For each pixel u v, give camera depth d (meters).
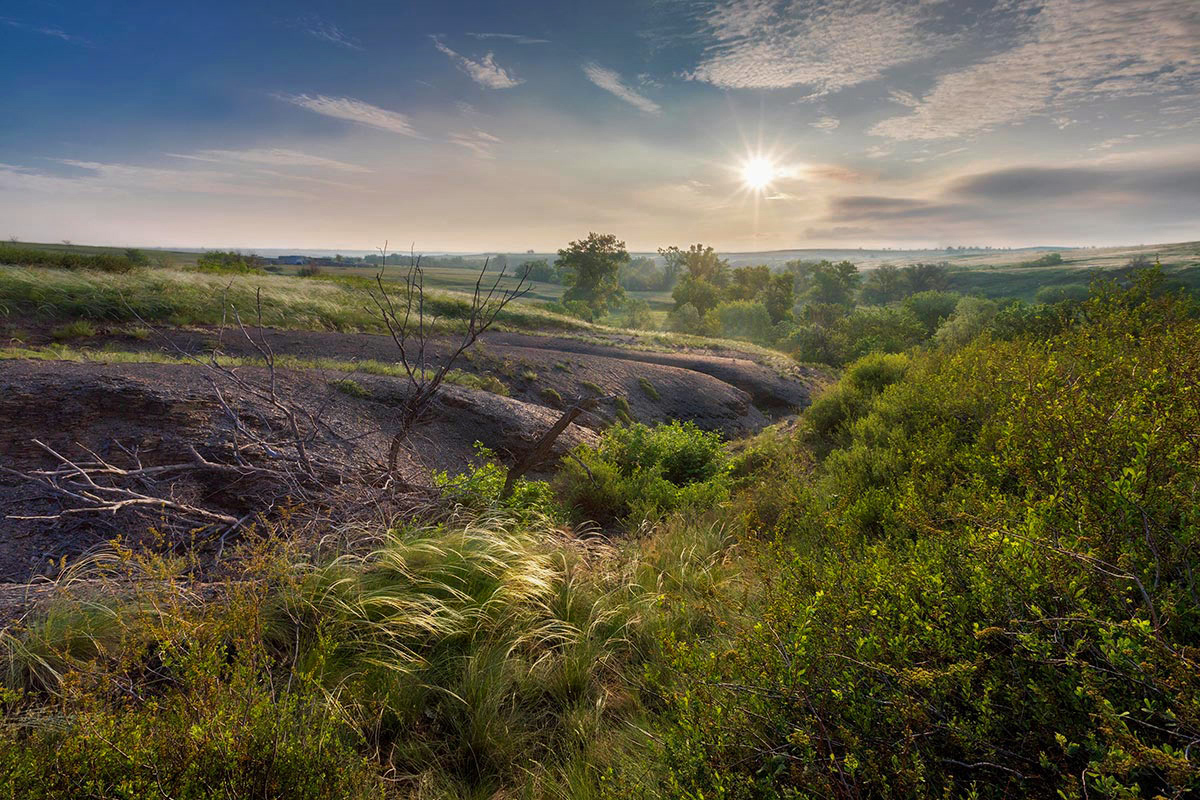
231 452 6.38
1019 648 1.70
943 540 2.42
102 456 6.03
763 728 1.90
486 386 14.56
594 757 2.51
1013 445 3.30
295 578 3.28
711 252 96.44
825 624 2.05
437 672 3.06
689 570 4.31
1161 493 2.04
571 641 3.35
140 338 13.77
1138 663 1.41
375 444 8.23
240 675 2.24
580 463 7.49
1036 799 1.44
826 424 9.73
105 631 2.79
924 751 1.62
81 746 1.84
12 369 7.22
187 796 1.81
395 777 2.44
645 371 20.70
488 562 3.95
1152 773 1.36
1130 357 3.98
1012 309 14.05
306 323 17.92
